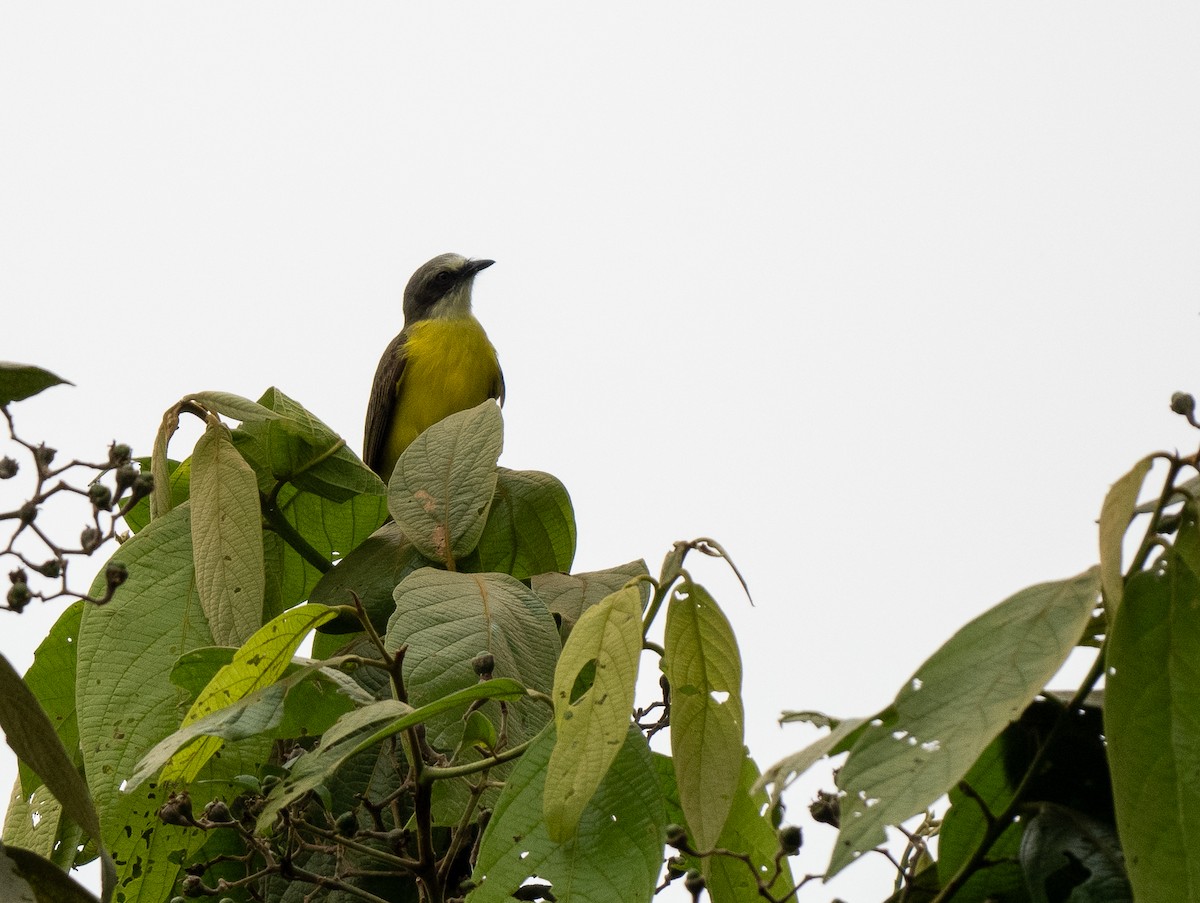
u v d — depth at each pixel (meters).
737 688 4.40
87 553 4.42
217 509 5.84
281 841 5.76
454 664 4.68
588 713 4.06
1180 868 3.00
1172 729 3.11
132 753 5.33
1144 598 3.24
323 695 4.64
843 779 3.20
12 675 4.14
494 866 4.19
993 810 4.11
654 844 4.22
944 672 3.32
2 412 4.27
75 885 4.07
